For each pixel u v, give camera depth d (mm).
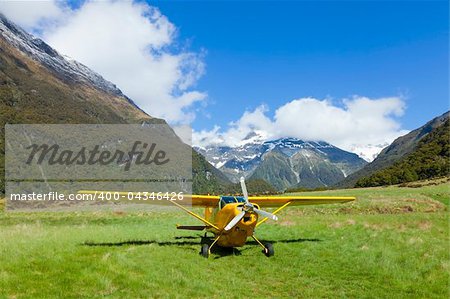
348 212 30438
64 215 29906
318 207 31906
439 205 31828
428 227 17719
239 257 13633
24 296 8273
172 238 16938
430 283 10227
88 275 9789
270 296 9805
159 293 9156
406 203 31875
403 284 10336
